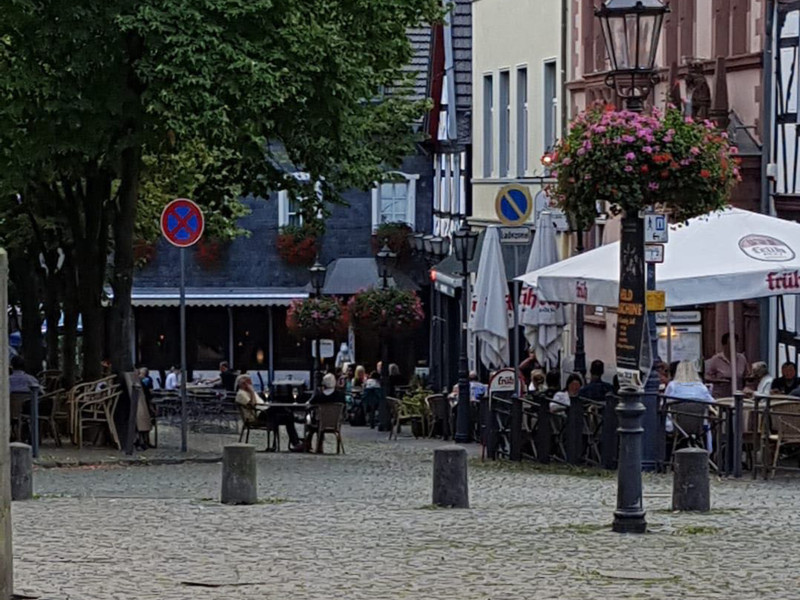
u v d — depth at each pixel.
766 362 28.77
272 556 12.85
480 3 48.22
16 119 24.59
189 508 16.77
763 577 11.64
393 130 31.59
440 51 55.16
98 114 24.39
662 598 10.77
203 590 11.16
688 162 19.44
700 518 15.48
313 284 51.16
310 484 21.08
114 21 23.89
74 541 13.83
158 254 59.59
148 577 11.74
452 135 51.56
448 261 51.28
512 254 33.19
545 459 25.16
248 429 31.94
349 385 50.09
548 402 25.19
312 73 24.83
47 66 24.39
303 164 27.09
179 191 33.28
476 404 34.31
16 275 36.62
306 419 31.39
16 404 26.02
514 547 13.30
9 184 24.92
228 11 23.83
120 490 19.64
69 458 24.31
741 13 29.59
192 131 23.95
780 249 21.95
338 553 13.02
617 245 23.48
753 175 28.78
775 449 20.91
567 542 13.59
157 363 60.12
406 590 11.14
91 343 27.75
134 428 25.28
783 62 27.91
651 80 19.22
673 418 21.86
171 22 23.75
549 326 31.62
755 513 15.94
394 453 30.53
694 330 30.12
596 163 19.48
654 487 19.52
